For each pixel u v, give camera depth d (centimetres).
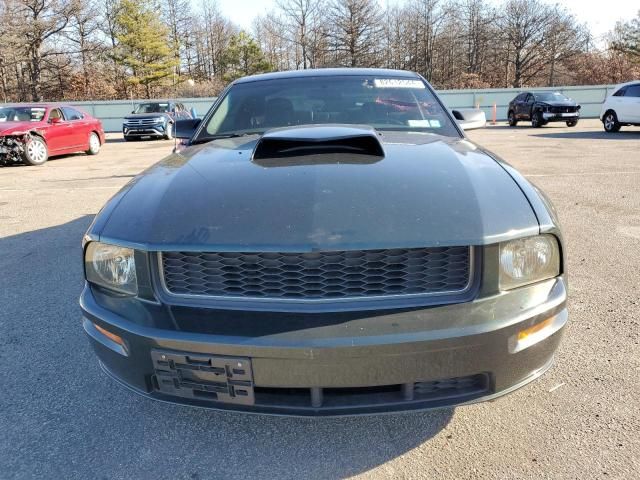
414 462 194
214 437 212
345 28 5312
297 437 210
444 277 164
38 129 1252
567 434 205
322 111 303
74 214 651
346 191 177
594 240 466
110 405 236
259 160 213
